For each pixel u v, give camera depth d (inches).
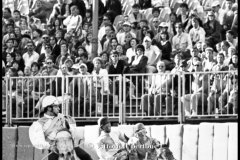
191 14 1808.6
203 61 1692.9
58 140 1347.2
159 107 1551.4
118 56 1694.1
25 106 1594.5
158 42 1756.9
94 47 1753.2
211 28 1788.9
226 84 1535.4
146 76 1583.4
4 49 1823.3
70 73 1715.1
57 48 1806.1
